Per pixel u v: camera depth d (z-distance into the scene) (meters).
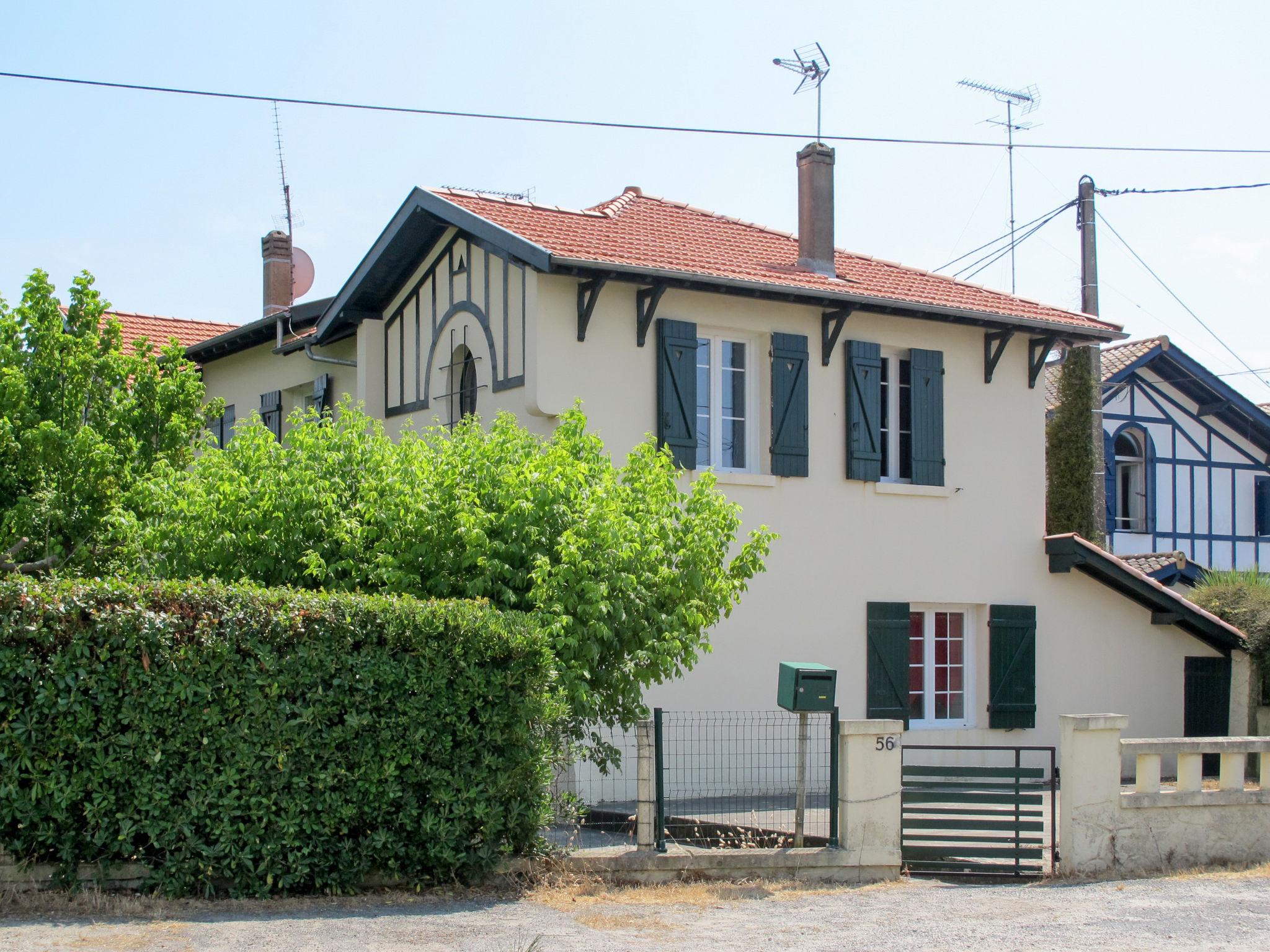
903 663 15.80
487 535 10.19
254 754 8.33
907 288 16.77
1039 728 16.83
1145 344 26.53
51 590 8.02
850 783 10.32
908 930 8.51
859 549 15.72
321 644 8.51
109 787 8.09
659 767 9.98
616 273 13.70
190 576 10.07
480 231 14.27
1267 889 10.20
